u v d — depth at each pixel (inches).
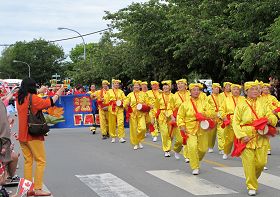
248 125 321.7
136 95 567.5
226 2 845.8
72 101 791.1
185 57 943.7
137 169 422.6
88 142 642.8
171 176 387.2
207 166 434.0
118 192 330.3
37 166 324.2
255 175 321.1
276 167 426.3
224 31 786.2
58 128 807.1
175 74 1068.5
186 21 865.5
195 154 393.4
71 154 523.5
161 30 976.9
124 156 504.7
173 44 942.4
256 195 317.1
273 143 597.9
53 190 341.1
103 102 666.2
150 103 562.6
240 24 797.9
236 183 357.1
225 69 879.1
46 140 670.5
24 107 320.2
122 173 402.9
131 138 566.9
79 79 1619.1
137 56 1136.2
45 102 319.0
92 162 464.4
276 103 505.0
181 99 480.7
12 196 299.3
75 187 349.7
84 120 794.2
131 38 1071.0
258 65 732.7
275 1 729.6
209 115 403.9
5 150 282.0
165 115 498.0
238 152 320.8
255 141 319.9
